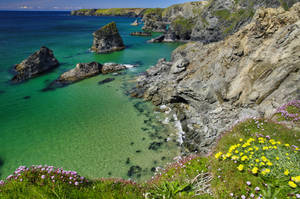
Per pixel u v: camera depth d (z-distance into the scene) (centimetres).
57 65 5431
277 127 936
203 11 10300
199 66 3294
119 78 4462
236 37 2730
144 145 2164
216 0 9656
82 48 7850
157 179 825
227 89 2456
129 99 3403
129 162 1914
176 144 2167
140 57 6638
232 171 654
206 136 2095
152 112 2933
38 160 1986
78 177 677
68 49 7556
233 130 1014
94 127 2556
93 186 645
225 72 2600
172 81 3544
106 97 3497
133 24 19400
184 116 2662
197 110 2656
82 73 4572
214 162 738
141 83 3950
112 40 7762
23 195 528
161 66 4484
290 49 1962
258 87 2128
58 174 648
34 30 12988
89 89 3875
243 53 2533
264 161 617
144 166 1856
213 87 2566
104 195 586
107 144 2198
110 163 1909
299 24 1962
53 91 3803
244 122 1049
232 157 675
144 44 9425
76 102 3322
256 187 542
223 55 2705
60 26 16312
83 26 16650
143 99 3384
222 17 9250
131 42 9775
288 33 2038
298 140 808
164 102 3183
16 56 6034
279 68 1989
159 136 2323
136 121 2680
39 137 2373
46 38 9756
